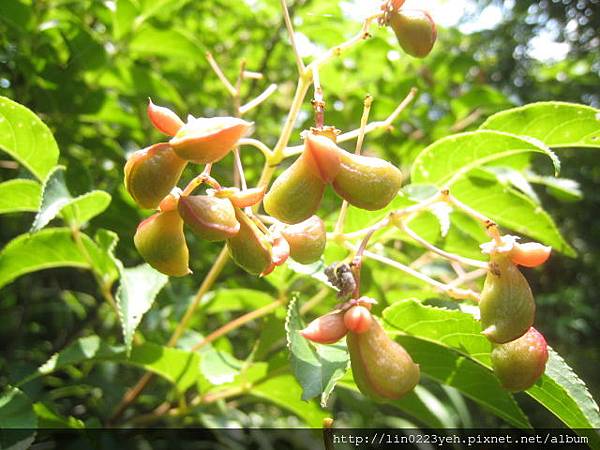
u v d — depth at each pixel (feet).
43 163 0.33
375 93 0.56
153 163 0.22
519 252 0.25
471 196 0.39
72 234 0.35
